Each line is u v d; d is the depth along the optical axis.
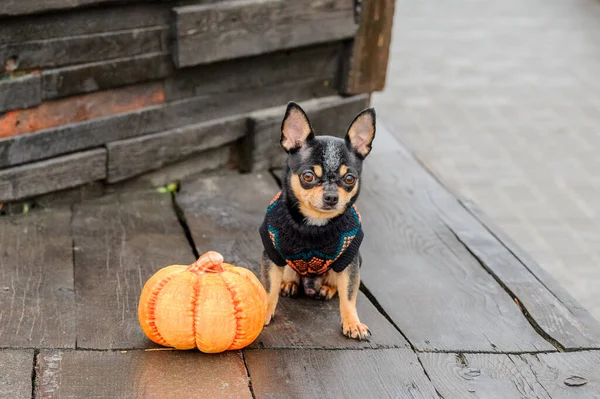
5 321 1.59
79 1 1.82
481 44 3.95
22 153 1.86
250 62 2.08
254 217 1.96
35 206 1.91
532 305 1.74
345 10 2.13
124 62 1.92
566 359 1.62
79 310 1.63
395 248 1.89
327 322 1.65
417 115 3.12
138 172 2.00
